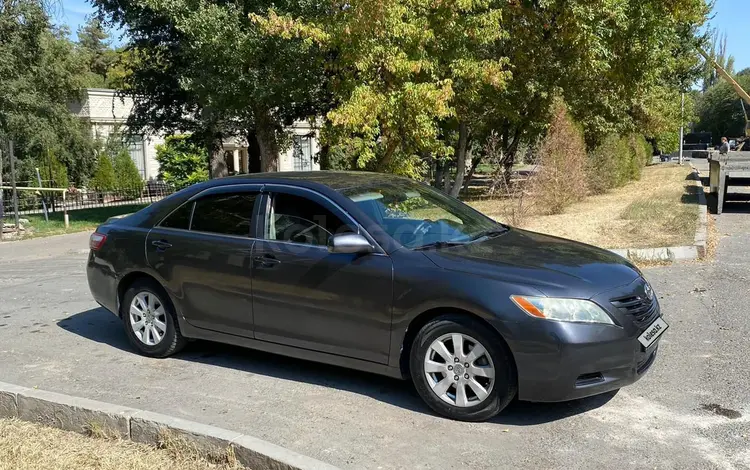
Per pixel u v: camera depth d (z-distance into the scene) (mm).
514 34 17172
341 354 4715
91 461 3656
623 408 4398
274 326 4984
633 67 17984
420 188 5703
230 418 4367
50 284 9531
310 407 4539
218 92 14023
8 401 4398
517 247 4801
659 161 52250
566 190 14078
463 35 13008
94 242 6098
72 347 6148
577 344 3941
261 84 13695
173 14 13906
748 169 13391
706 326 6094
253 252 5047
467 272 4262
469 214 5590
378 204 4988
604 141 19047
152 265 5594
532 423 4211
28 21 18953
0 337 6590
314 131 19391
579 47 16734
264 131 17078
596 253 4848
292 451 3578
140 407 4598
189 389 4941
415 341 4363
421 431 4117
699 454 3727
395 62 11031
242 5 14039
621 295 4188
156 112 21469
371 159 11852
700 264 8688
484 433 4074
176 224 5629
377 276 4484
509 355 4105
